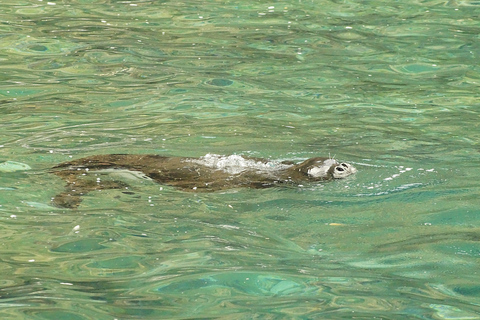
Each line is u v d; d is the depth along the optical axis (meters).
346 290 7.57
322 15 22.34
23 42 19.23
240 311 7.07
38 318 6.90
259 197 10.20
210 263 8.26
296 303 7.26
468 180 10.84
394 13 22.53
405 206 9.87
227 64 17.88
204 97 15.49
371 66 17.78
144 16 22.22
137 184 10.63
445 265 8.17
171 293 7.49
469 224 9.28
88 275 7.93
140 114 14.39
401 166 11.49
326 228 9.24
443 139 13.00
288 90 16.06
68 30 20.44
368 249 8.64
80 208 9.86
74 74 16.94
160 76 16.91
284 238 8.99
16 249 8.57
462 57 18.33
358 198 10.14
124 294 7.47
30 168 11.37
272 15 22.39
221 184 10.55
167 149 12.37
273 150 12.36
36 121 13.88
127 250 8.60
